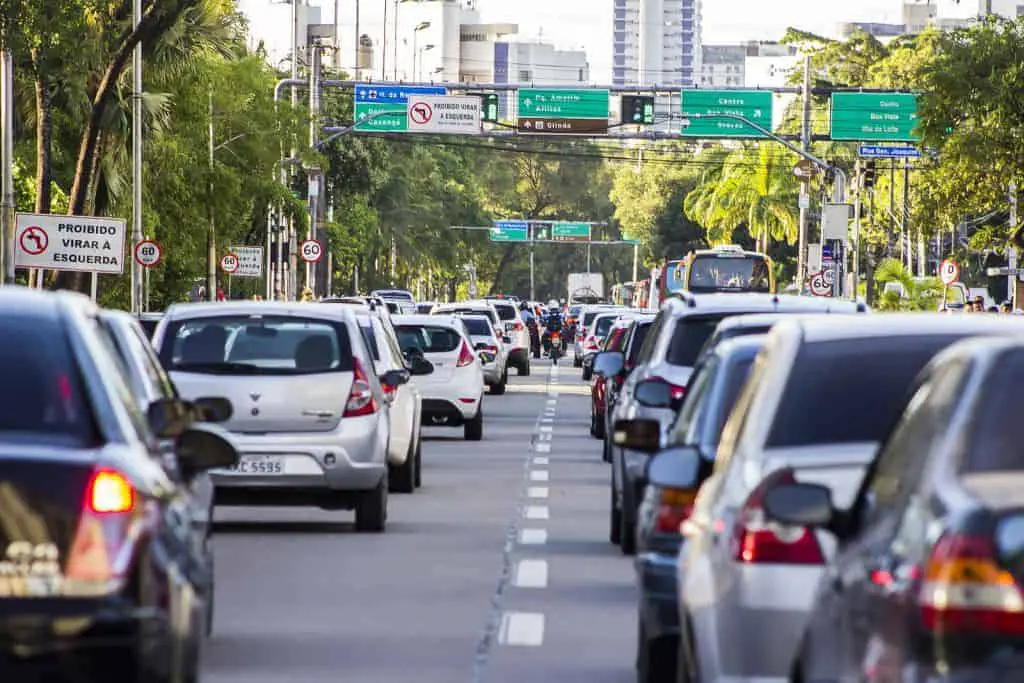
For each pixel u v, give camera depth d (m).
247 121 148.50
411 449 52.62
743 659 16.50
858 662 12.55
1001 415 11.98
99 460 15.38
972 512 11.18
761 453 17.95
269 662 26.14
